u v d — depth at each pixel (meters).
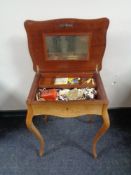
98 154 1.56
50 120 1.89
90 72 1.46
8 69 1.68
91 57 1.41
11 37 1.52
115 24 1.47
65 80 1.43
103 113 1.27
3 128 1.83
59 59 1.42
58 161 1.53
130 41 1.54
